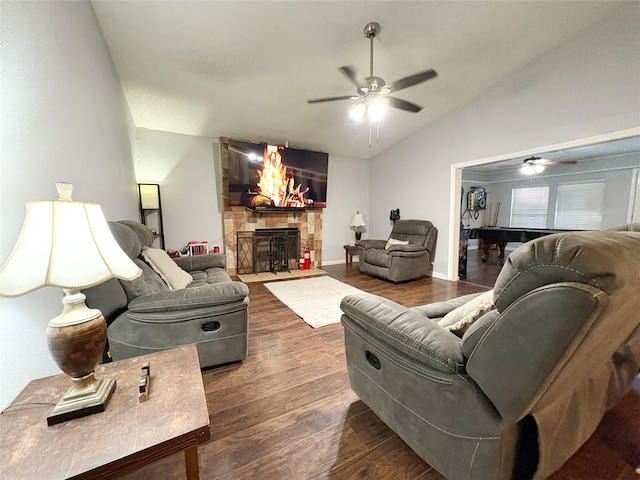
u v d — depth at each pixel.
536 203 7.21
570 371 0.80
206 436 0.82
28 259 0.79
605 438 1.32
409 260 4.40
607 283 0.61
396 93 3.90
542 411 0.88
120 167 3.09
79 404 0.84
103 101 2.52
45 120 1.44
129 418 0.83
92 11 2.29
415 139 5.10
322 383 1.79
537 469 0.91
